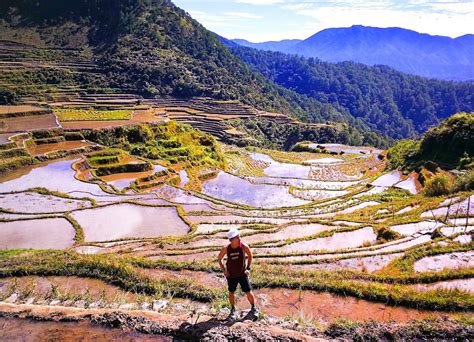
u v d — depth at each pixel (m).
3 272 12.59
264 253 19.36
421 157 52.66
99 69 117.75
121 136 54.56
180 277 12.97
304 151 97.44
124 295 11.00
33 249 19.45
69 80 106.62
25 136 46.09
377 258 17.48
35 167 40.31
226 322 8.38
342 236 22.50
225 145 86.50
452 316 9.75
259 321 8.69
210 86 139.62
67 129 51.06
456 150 46.84
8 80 94.38
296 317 9.74
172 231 25.38
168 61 137.62
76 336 8.07
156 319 8.52
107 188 35.78
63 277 12.41
